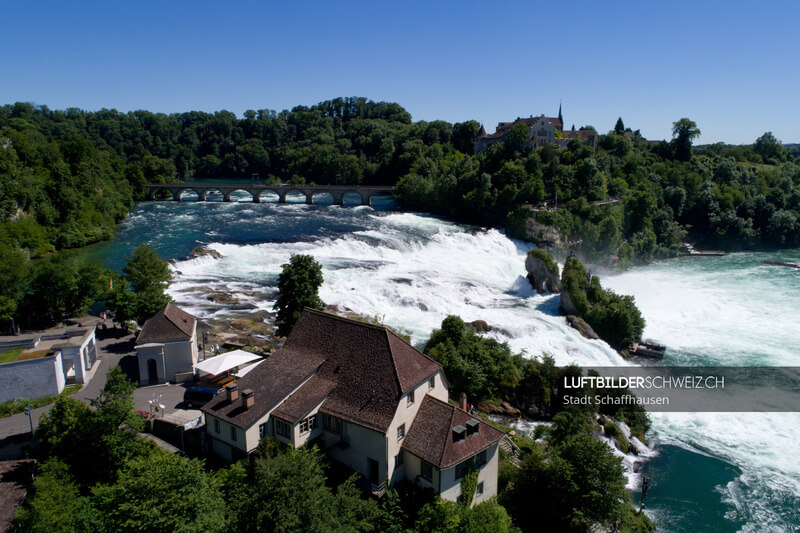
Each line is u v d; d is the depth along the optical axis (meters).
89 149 184.00
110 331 71.44
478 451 39.31
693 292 110.81
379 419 38.38
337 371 43.25
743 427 60.34
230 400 42.47
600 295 89.31
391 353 42.12
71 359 55.00
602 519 39.97
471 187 178.12
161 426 46.66
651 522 45.16
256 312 82.06
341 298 87.94
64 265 76.19
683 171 191.25
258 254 114.31
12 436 43.94
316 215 175.62
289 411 40.47
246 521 31.42
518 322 84.94
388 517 35.62
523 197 158.50
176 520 30.20
